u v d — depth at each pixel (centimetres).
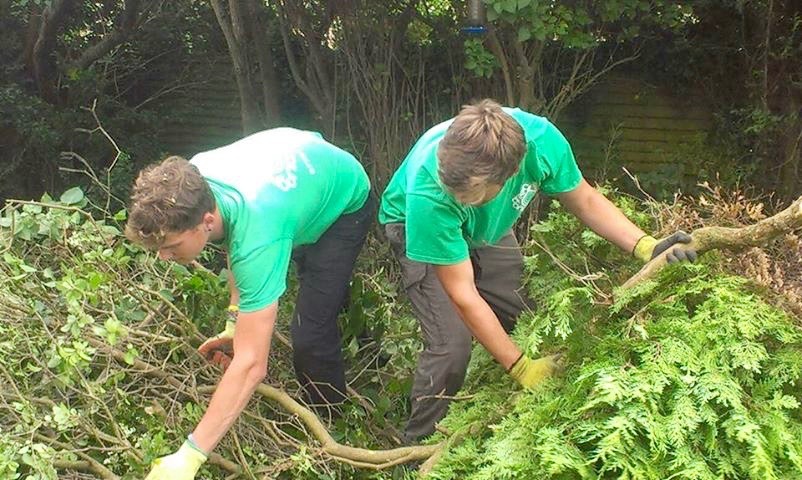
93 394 227
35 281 256
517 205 246
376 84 534
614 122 617
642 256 242
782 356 203
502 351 227
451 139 196
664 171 593
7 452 208
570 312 221
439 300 272
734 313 204
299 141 260
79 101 660
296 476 254
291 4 537
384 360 340
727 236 216
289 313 327
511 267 290
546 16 431
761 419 190
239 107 696
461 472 221
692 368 196
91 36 679
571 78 541
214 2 575
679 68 597
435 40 536
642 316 221
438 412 276
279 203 228
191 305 287
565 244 278
